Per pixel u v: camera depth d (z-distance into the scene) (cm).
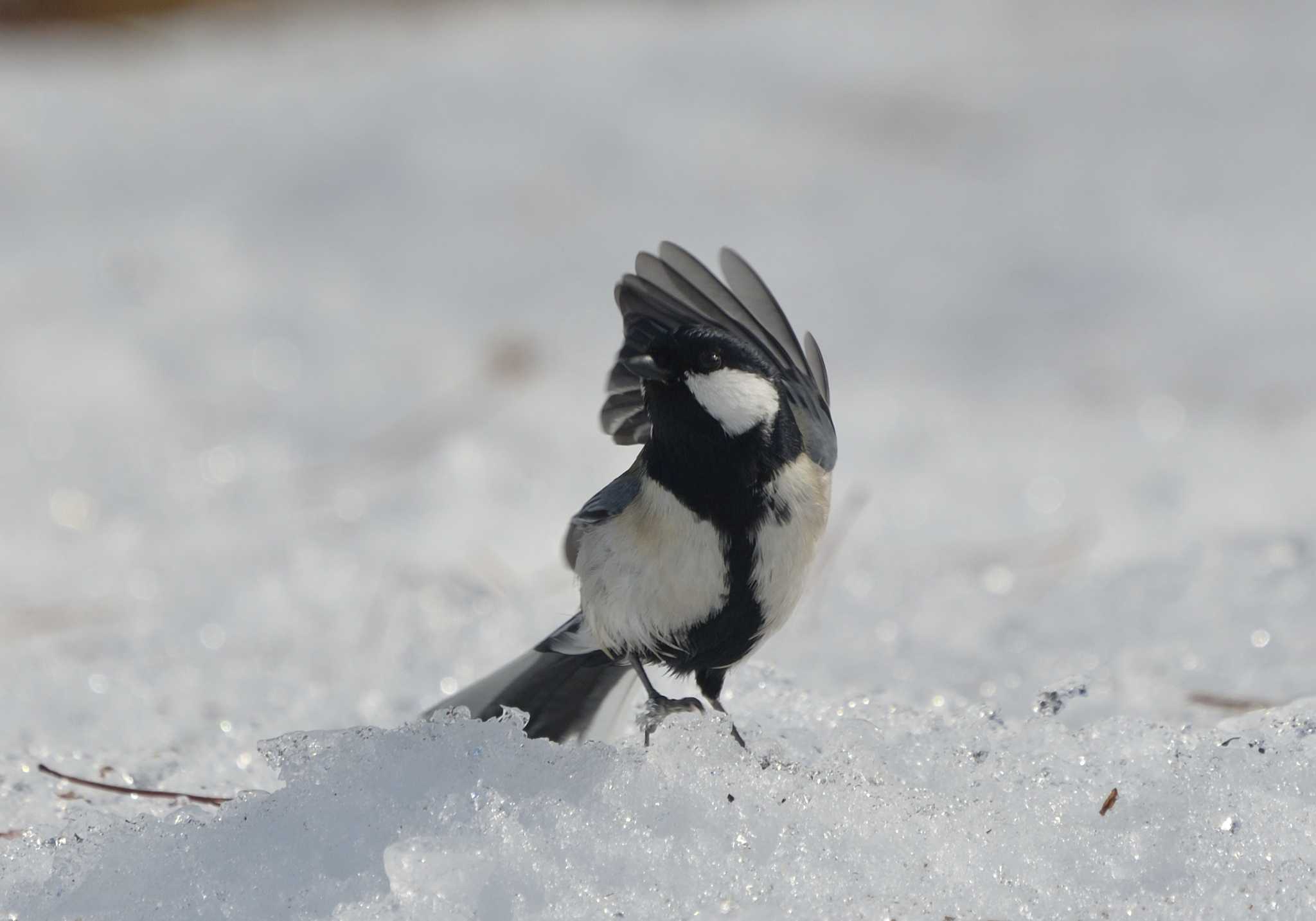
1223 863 414
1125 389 1482
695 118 2223
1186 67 2409
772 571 549
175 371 1515
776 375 552
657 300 598
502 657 768
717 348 527
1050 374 1542
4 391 1432
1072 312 1686
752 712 579
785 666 710
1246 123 2189
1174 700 618
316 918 394
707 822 429
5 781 525
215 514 1173
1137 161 2083
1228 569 802
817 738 529
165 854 427
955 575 925
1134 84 2364
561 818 425
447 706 570
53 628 890
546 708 601
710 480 533
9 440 1334
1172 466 1246
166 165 2041
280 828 433
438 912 388
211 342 1580
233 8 2783
